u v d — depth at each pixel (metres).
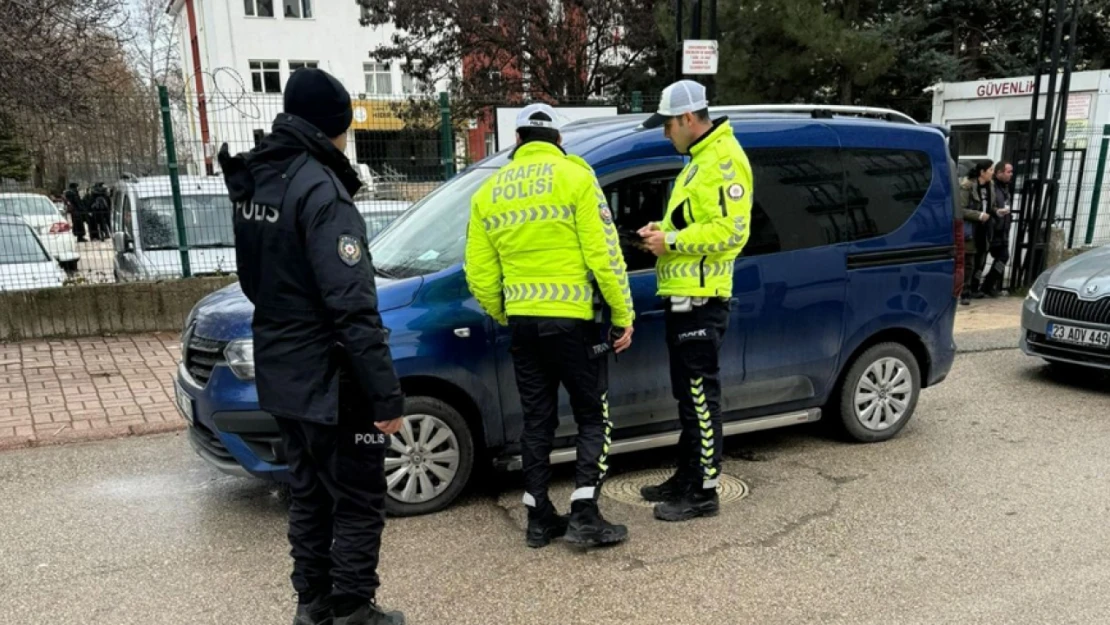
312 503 2.98
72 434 5.49
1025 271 11.04
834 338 4.96
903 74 20.05
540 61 24.23
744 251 4.62
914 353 5.46
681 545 3.88
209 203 8.89
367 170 8.98
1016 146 11.38
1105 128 11.95
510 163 3.58
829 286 4.88
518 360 3.72
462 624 3.22
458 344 4.05
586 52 25.02
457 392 4.17
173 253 8.84
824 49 17.64
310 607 3.05
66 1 9.93
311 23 34.56
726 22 18.53
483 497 4.47
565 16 24.23
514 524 4.13
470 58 25.72
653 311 4.40
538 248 3.50
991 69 22.08
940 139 5.35
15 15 9.52
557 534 3.94
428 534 4.01
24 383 6.75
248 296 2.82
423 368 3.98
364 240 2.73
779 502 4.38
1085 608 3.29
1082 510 4.25
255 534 4.06
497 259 3.65
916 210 5.18
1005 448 5.22
